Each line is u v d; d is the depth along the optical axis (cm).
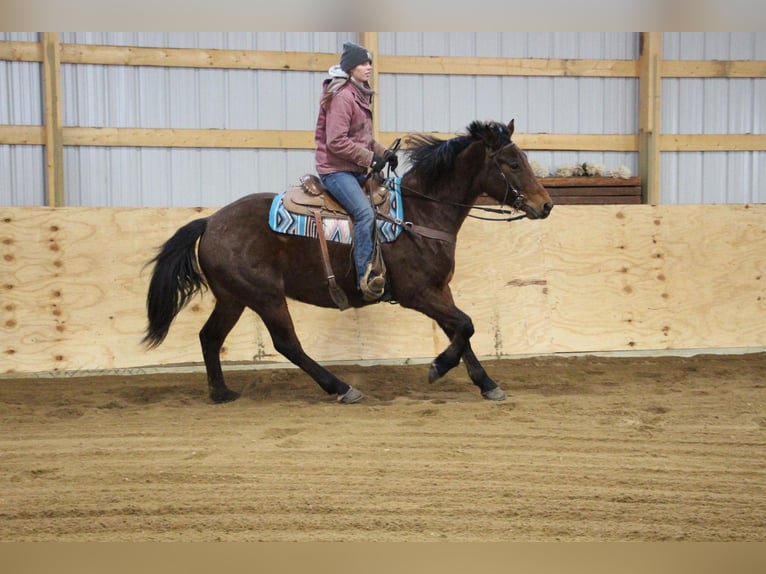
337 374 834
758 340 948
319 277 693
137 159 977
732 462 524
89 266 846
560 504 446
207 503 448
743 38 1078
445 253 695
